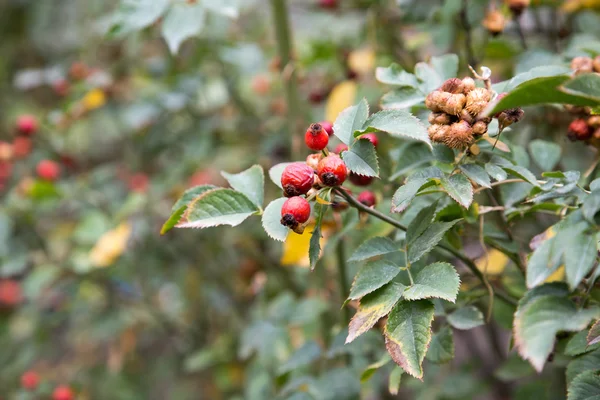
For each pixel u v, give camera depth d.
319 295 0.80
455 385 0.74
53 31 1.40
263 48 1.10
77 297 1.05
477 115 0.49
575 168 0.68
